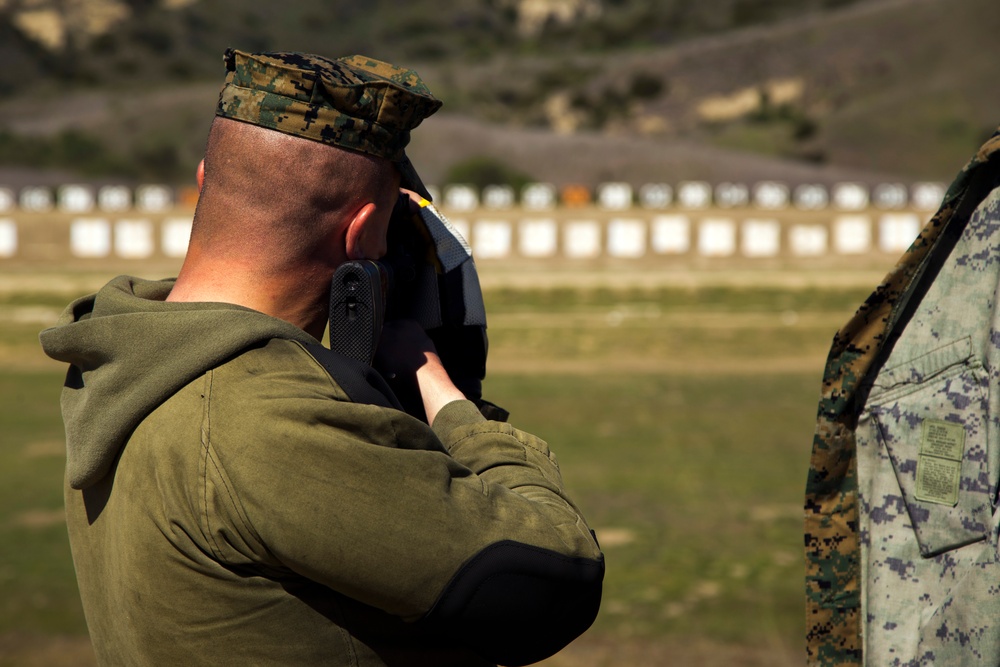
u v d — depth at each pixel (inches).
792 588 219.6
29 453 356.5
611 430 392.2
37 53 3363.7
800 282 813.9
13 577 228.7
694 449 359.3
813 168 2257.6
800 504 287.1
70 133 2463.1
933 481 49.1
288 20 4060.0
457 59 3784.5
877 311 49.4
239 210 48.1
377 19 4178.2
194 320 46.2
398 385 56.3
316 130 47.3
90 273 900.0
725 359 572.4
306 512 43.5
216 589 45.5
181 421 45.7
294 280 49.1
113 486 48.4
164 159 2463.1
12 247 988.6
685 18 3934.5
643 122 2935.5
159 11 3875.5
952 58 2807.6
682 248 998.4
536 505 49.6
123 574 47.6
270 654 46.1
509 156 2160.4
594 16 4215.1
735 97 2952.8
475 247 1004.6
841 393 50.8
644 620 201.8
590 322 684.1
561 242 999.0
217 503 44.5
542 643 49.3
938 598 49.1
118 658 50.2
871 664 50.3
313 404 44.6
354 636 47.0
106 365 47.8
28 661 185.2
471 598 45.7
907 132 2516.0
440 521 45.1
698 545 250.2
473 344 59.7
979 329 48.3
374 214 50.1
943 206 47.3
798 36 3070.9
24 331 646.5
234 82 48.1
